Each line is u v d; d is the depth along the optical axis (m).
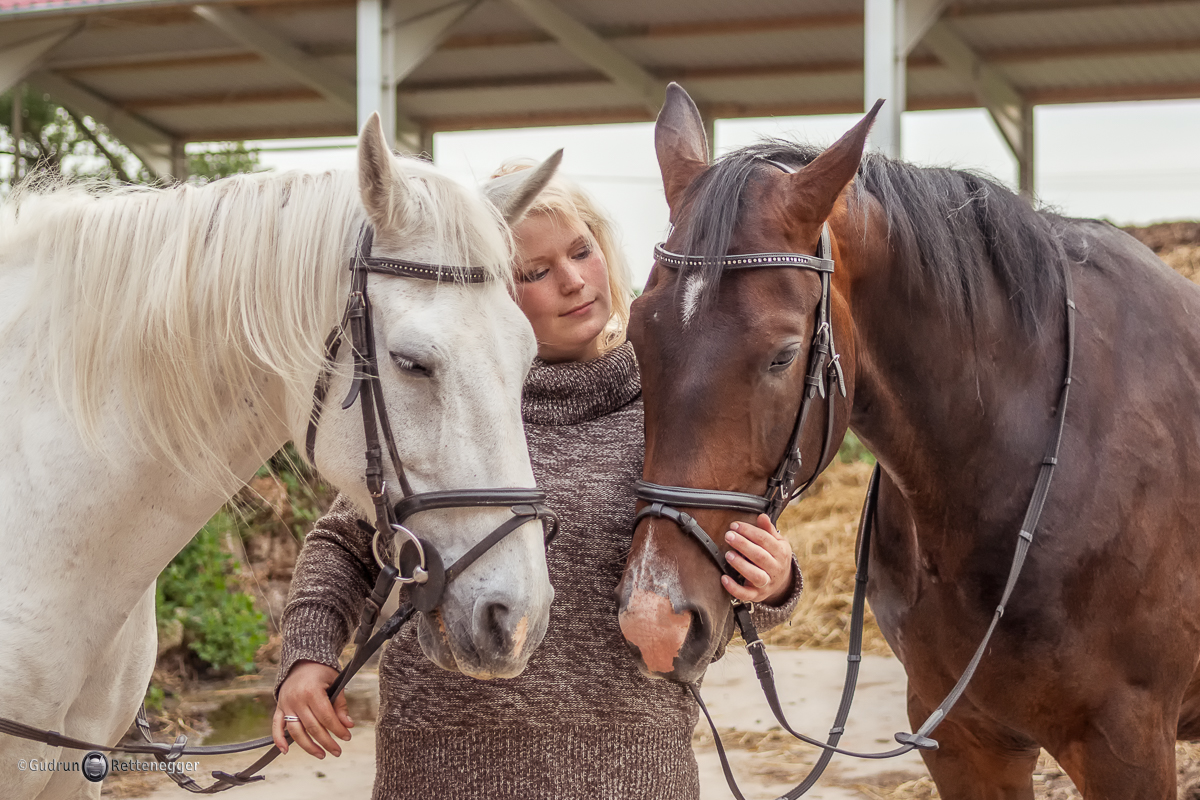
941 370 1.76
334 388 1.47
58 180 1.69
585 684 1.50
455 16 7.53
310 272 1.47
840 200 1.70
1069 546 1.73
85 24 8.21
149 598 1.76
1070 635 1.74
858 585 1.93
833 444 1.61
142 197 1.56
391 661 1.55
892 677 4.60
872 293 1.72
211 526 4.71
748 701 4.28
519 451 1.40
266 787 3.29
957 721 1.95
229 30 8.43
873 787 3.27
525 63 9.79
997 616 1.68
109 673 1.67
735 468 1.46
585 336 1.62
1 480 1.50
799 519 6.59
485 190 1.54
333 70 9.53
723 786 3.31
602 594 1.53
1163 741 1.78
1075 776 1.83
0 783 1.52
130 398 1.49
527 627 1.35
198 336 1.50
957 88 10.49
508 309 1.44
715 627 1.45
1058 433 1.75
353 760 3.56
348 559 1.61
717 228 1.50
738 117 11.19
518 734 1.48
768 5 8.37
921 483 1.83
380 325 1.43
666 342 1.47
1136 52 9.31
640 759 1.50
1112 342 1.85
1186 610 1.79
